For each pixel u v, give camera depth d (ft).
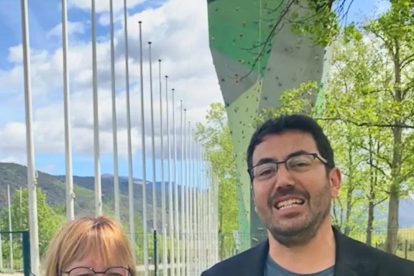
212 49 43.29
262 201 7.87
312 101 38.65
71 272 7.23
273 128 7.97
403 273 7.43
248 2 41.63
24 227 127.85
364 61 59.26
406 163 49.85
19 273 35.76
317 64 40.50
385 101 41.60
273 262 7.98
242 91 42.80
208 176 169.99
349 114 35.09
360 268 7.53
